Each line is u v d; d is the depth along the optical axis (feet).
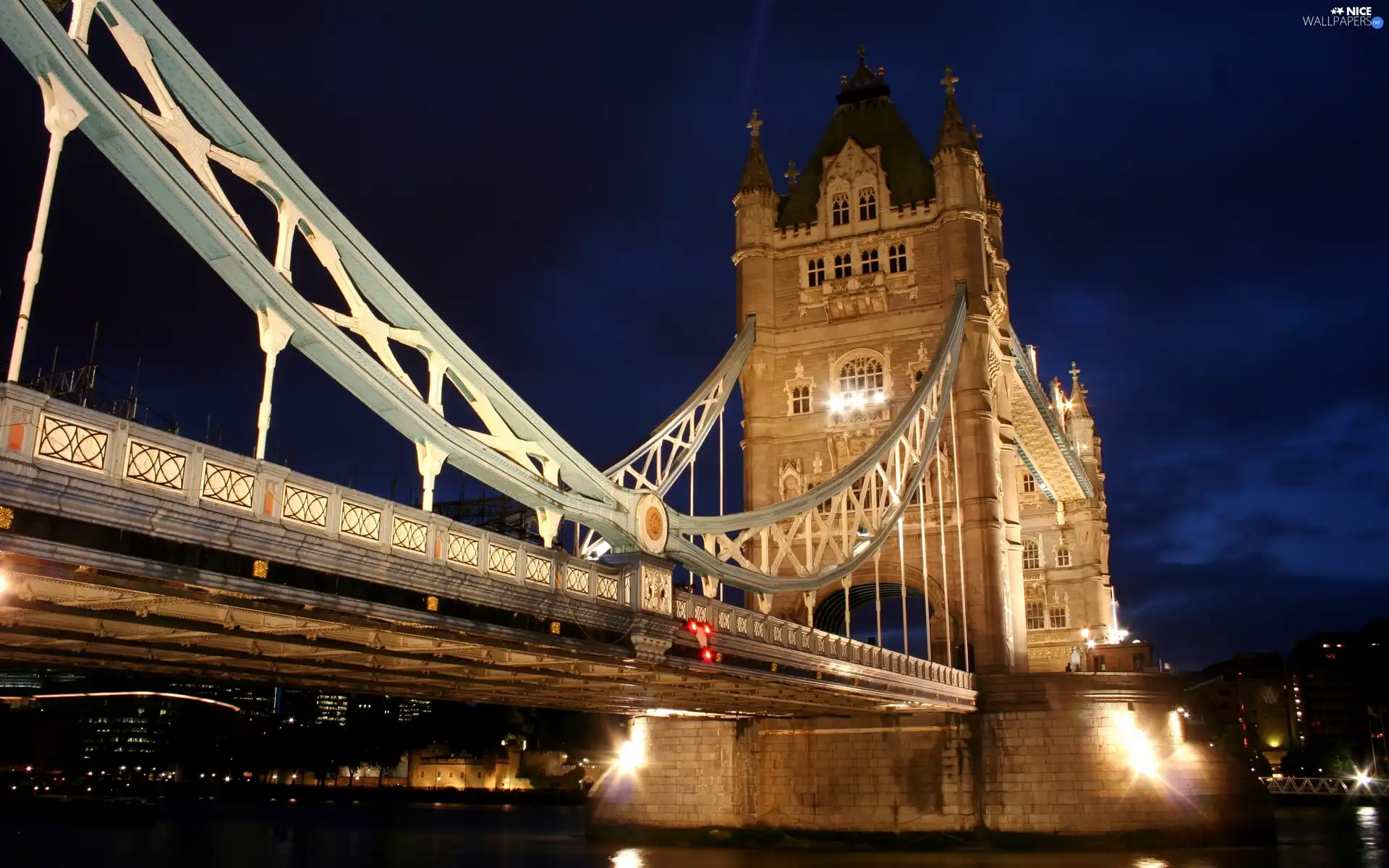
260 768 553.64
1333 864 146.61
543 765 492.54
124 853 192.03
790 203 223.10
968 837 163.02
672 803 178.81
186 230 54.70
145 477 46.65
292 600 54.08
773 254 216.33
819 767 171.94
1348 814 311.88
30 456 41.96
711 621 96.63
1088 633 255.09
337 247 64.34
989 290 205.16
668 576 88.89
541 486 75.82
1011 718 166.09
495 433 74.23
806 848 168.04
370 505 58.90
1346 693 623.77
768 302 212.23
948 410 195.83
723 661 97.30
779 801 172.65
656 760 182.09
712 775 177.27
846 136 226.17
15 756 564.71
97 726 591.37
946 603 172.55
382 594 59.88
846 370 205.87
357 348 61.57
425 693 106.11
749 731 176.76
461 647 76.23
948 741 167.73
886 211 211.20
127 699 593.01
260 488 52.24
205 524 49.14
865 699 138.00
